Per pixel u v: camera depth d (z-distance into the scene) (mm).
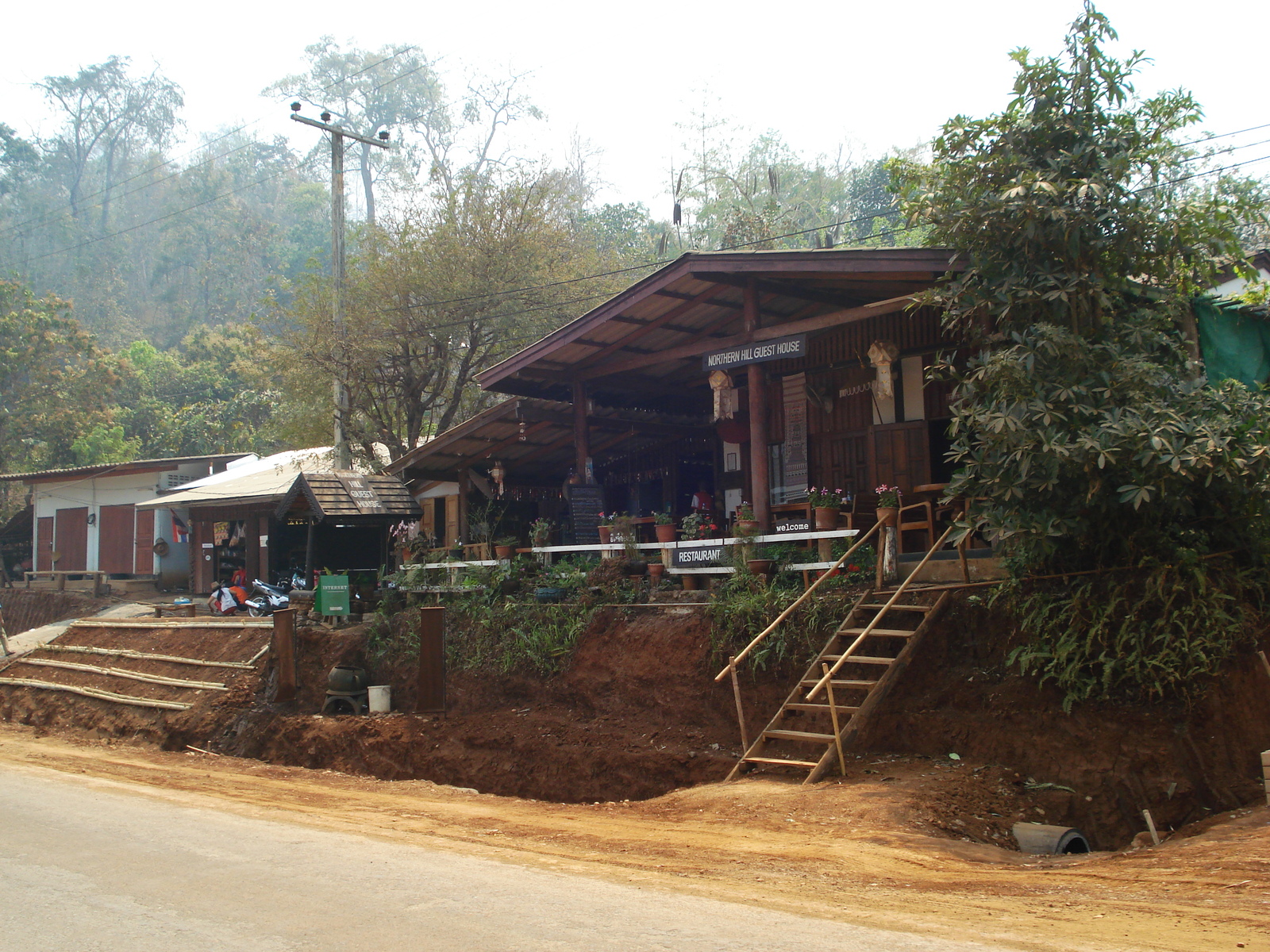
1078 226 10156
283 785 12281
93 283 67500
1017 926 5281
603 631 14172
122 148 80438
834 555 13133
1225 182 12547
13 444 42469
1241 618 9375
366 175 64812
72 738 16672
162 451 44781
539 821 9336
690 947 4922
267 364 28344
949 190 11164
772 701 11875
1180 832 8109
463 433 19078
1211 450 8945
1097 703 9695
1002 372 9898
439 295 25234
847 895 6102
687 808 9523
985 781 9281
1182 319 12258
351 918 5617
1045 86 10828
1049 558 10422
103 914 5840
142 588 31234
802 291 14562
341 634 17062
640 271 30188
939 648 11125
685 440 20547
